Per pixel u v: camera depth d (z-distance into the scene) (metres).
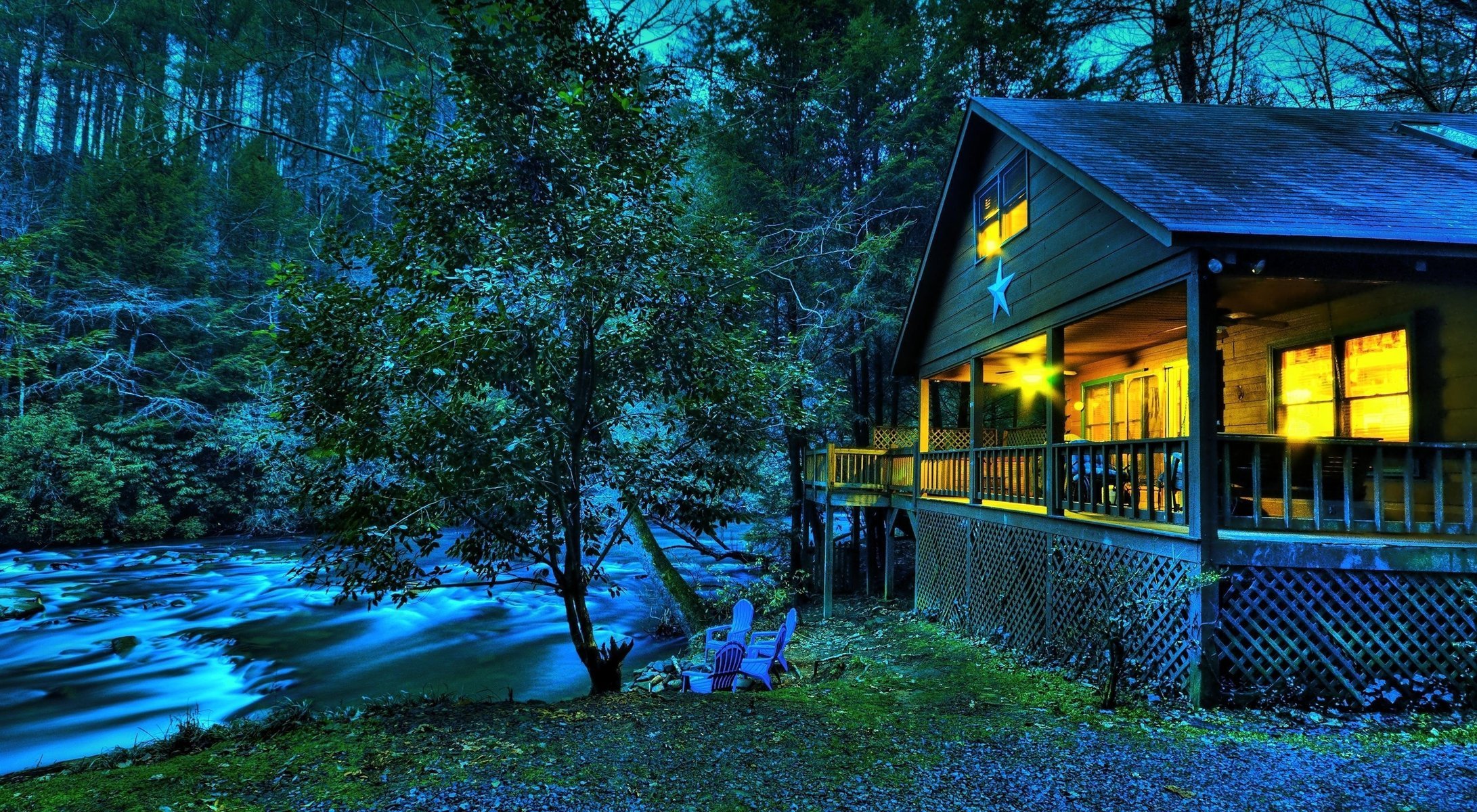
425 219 6.53
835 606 14.22
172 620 14.52
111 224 27.58
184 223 29.16
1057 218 8.80
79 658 11.95
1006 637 9.23
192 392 27.08
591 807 3.91
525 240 6.26
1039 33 18.11
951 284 12.48
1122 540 7.02
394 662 11.82
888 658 9.06
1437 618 6.09
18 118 32.66
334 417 6.33
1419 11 17.53
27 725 9.08
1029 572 8.94
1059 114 9.95
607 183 6.54
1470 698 5.82
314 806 3.87
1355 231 5.67
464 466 6.06
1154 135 8.70
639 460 7.46
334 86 11.16
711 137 17.73
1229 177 7.03
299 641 13.08
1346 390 8.57
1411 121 9.68
